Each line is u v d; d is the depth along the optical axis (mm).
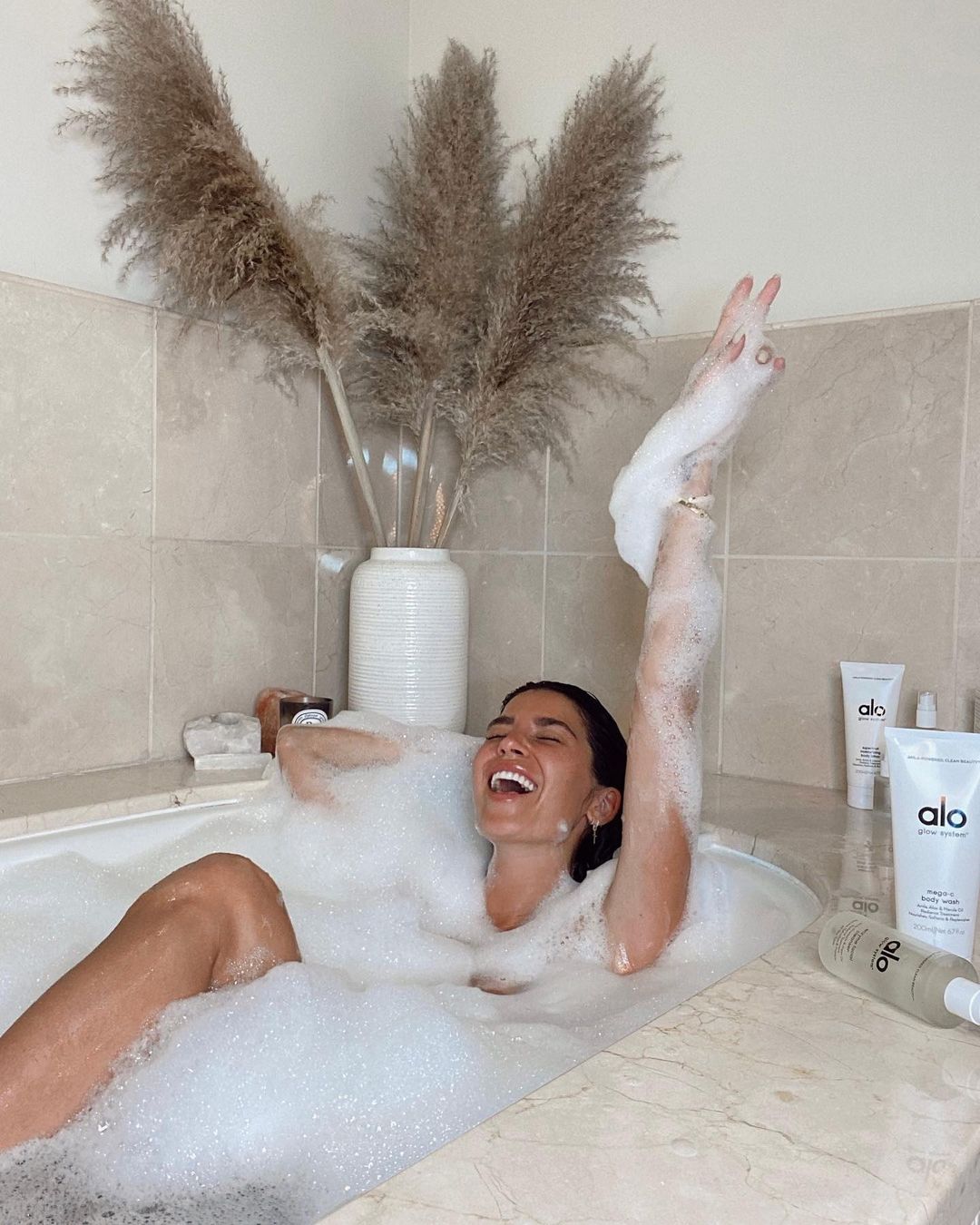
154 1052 842
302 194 1858
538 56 1897
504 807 1241
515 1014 1094
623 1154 568
